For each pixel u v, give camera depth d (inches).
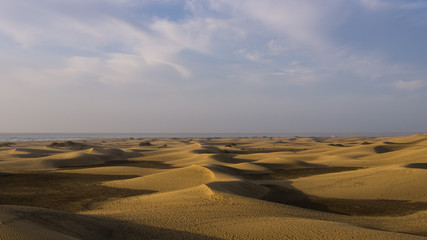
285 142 4468.5
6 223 325.4
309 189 953.5
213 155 1871.3
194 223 493.4
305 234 419.2
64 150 2596.0
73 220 416.5
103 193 890.1
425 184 874.1
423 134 3176.7
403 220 594.2
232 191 828.6
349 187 933.2
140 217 527.5
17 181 1124.5
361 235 407.8
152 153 2481.5
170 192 824.9
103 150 2222.0
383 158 1681.8
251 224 482.6
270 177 1226.6
